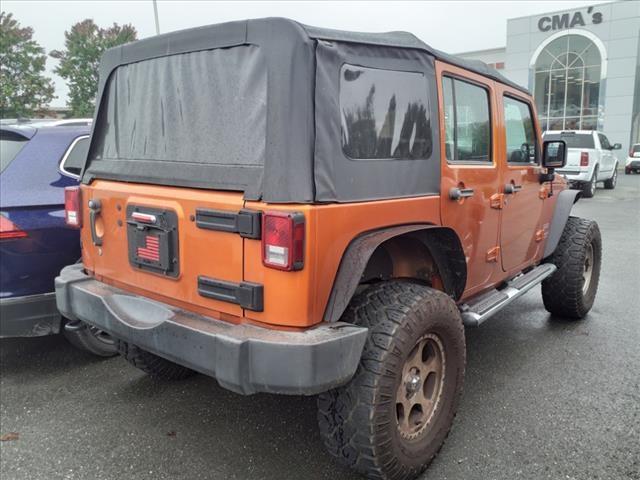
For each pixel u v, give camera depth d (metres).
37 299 3.80
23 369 4.21
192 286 2.60
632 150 26.02
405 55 2.83
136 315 2.83
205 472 2.92
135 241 2.89
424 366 2.83
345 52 2.50
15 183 3.82
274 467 2.96
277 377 2.21
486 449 3.08
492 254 3.81
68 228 3.90
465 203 3.34
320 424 2.57
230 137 2.52
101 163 3.25
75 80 23.56
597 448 3.08
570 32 30.23
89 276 3.34
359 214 2.49
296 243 2.21
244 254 2.36
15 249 3.70
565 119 31.50
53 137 4.13
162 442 3.21
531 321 5.24
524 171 4.19
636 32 28.61
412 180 2.87
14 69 21.00
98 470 2.95
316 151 2.31
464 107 3.41
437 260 3.12
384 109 2.69
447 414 2.95
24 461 3.03
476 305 3.64
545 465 2.93
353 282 2.37
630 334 4.86
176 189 2.68
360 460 2.53
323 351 2.20
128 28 24.20
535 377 3.99
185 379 4.02
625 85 29.34
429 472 2.88
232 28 2.51
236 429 3.34
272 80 2.33
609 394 3.72
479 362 4.27
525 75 32.00
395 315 2.55
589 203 14.31
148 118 2.95
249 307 2.33
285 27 2.32
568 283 4.91
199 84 2.66
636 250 8.41
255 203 2.33
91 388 3.89
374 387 2.43
